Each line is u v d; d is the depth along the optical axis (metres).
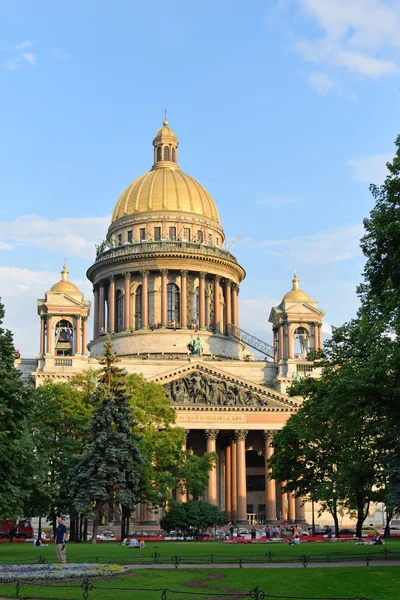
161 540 115.25
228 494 163.88
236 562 64.56
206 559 67.25
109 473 92.94
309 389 85.31
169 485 114.75
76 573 50.47
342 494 93.88
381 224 68.38
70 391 114.75
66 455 106.88
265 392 158.75
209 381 158.38
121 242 195.50
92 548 84.62
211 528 133.50
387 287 68.50
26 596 43.44
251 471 173.38
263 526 150.12
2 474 76.38
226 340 187.88
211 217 199.50
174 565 62.50
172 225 193.75
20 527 129.25
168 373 157.25
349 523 161.50
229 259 192.62
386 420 67.00
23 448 80.94
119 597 44.53
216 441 169.38
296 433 104.75
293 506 159.25
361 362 67.94
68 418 111.00
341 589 48.75
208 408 155.62
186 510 120.62
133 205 197.00
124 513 108.44
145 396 121.75
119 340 183.25
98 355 187.25
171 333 180.88
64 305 166.25
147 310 184.62
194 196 198.88
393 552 71.69
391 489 74.06
